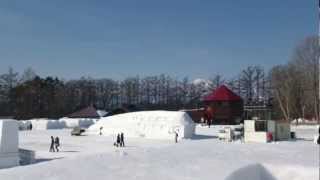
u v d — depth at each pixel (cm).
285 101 10450
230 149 2405
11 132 3597
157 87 18062
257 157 2075
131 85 18162
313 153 2280
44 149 5356
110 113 11738
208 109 10450
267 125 3931
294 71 10538
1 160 3522
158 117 7388
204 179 1526
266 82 14912
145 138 7069
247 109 10088
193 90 17212
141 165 1778
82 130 7975
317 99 9825
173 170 1680
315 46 10150
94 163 1811
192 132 6650
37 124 9669
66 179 1514
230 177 1600
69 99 15475
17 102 14275
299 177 1778
